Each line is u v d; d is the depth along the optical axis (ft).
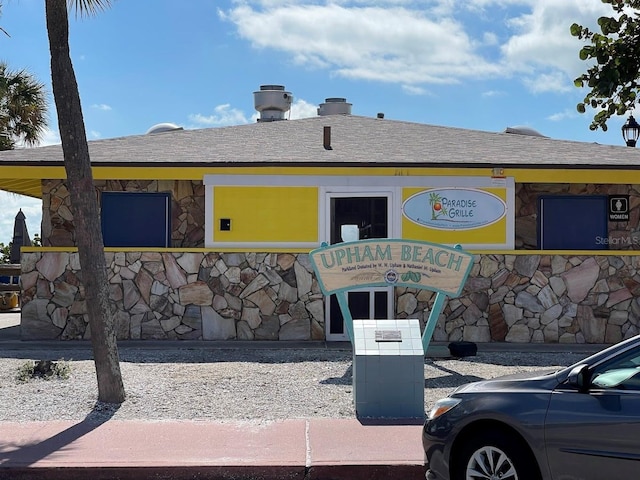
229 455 26.14
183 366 40.45
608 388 19.30
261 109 74.84
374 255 39.17
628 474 18.38
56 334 49.03
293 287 49.11
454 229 49.96
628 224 53.83
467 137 58.95
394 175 49.75
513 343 48.55
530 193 53.57
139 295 49.06
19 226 88.63
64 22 31.94
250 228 50.06
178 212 52.85
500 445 20.33
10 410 32.04
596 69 23.07
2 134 85.30
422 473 25.02
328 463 25.18
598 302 49.03
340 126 62.80
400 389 30.91
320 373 38.96
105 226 52.54
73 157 32.04
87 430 29.27
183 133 60.23
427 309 49.24
